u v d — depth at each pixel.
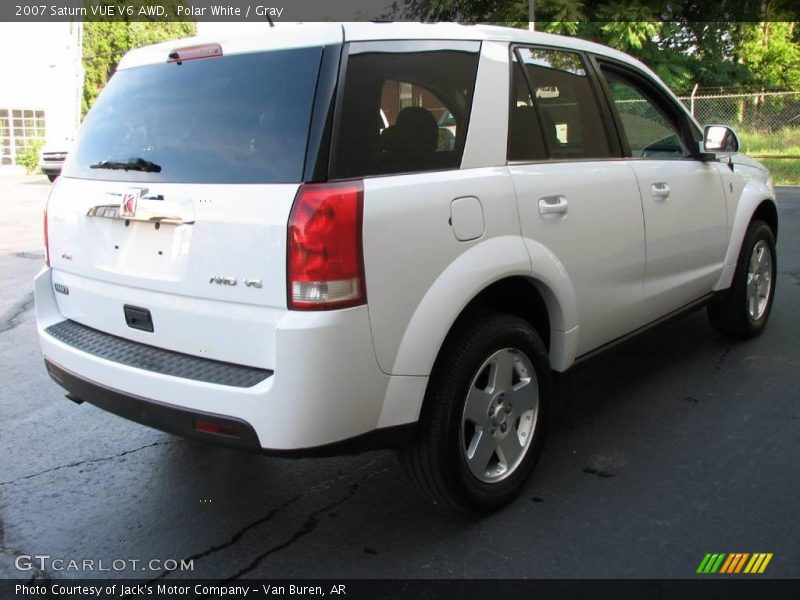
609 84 3.76
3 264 9.04
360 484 3.34
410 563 2.72
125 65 3.17
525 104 3.17
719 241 4.45
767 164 16.45
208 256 2.51
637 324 3.82
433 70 2.79
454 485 2.77
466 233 2.72
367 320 2.42
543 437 3.19
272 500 3.23
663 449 3.54
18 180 25.19
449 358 2.73
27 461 3.68
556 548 2.77
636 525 2.90
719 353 4.83
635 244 3.63
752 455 3.44
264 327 2.40
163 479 3.46
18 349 5.58
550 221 3.08
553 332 3.22
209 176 2.58
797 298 6.10
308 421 2.36
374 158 2.54
